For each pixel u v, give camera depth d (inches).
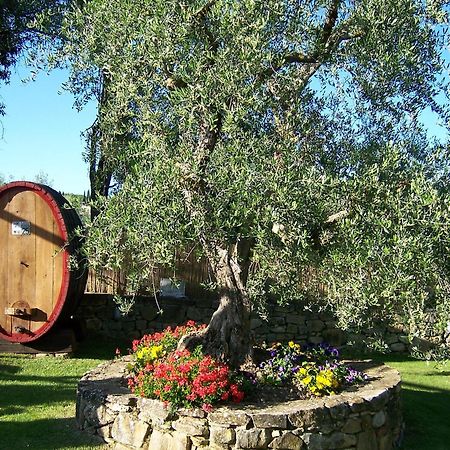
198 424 204.1
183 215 188.5
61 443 219.9
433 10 202.4
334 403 216.2
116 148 263.1
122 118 248.2
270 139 208.4
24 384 296.5
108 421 223.1
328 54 223.0
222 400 217.0
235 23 187.9
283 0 194.9
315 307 431.2
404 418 282.8
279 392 231.3
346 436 214.7
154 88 214.2
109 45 214.2
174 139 208.2
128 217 190.4
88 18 222.7
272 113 218.8
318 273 228.4
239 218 187.0
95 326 415.2
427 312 176.9
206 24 206.2
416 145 219.5
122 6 204.5
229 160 192.2
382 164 195.8
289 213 187.5
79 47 231.1
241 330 249.8
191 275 431.8
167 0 195.8
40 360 348.5
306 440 204.7
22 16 485.4
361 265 176.6
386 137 234.7
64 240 343.3
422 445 248.5
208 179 188.9
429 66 224.7
